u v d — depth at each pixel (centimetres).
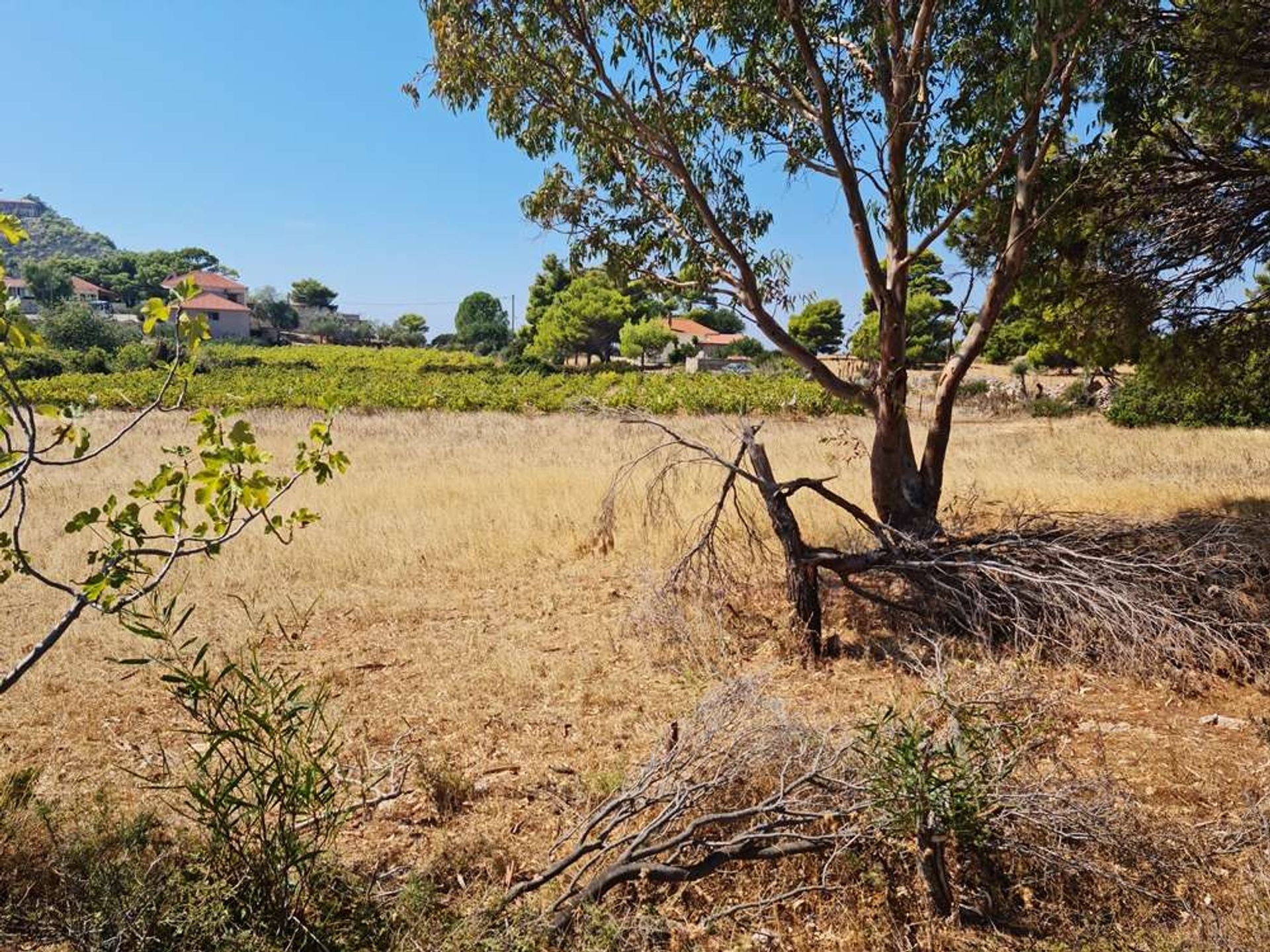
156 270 12538
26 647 606
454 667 591
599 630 662
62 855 329
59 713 502
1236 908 313
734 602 688
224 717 304
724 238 693
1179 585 615
